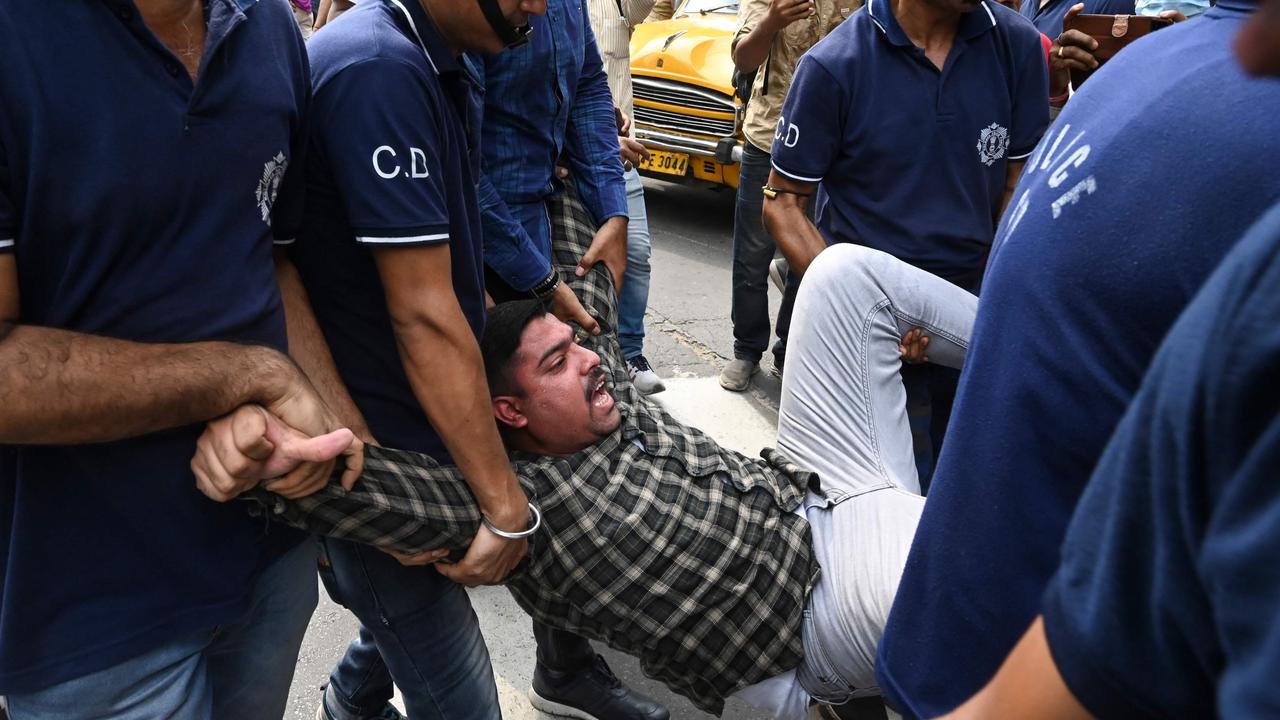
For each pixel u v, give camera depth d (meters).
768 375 4.09
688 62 5.64
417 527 1.48
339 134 1.40
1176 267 0.86
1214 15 0.93
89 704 1.27
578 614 1.82
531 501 1.75
